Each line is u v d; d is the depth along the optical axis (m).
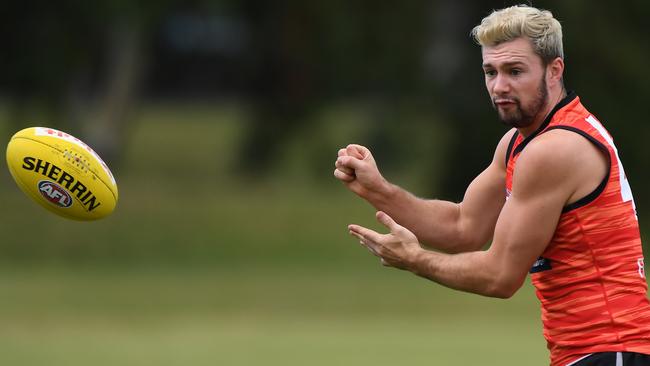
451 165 92.81
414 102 93.31
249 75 97.44
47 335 52.91
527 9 18.25
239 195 112.50
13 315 61.00
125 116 118.50
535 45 18.03
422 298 69.56
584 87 83.81
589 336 18.11
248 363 42.09
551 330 18.61
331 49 91.00
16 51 81.94
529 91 18.12
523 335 52.56
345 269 81.38
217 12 91.56
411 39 90.50
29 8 81.25
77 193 21.19
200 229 94.81
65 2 80.69
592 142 17.98
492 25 18.16
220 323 58.59
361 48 90.31
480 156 90.62
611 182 18.03
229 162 137.12
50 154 21.09
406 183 109.62
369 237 19.16
